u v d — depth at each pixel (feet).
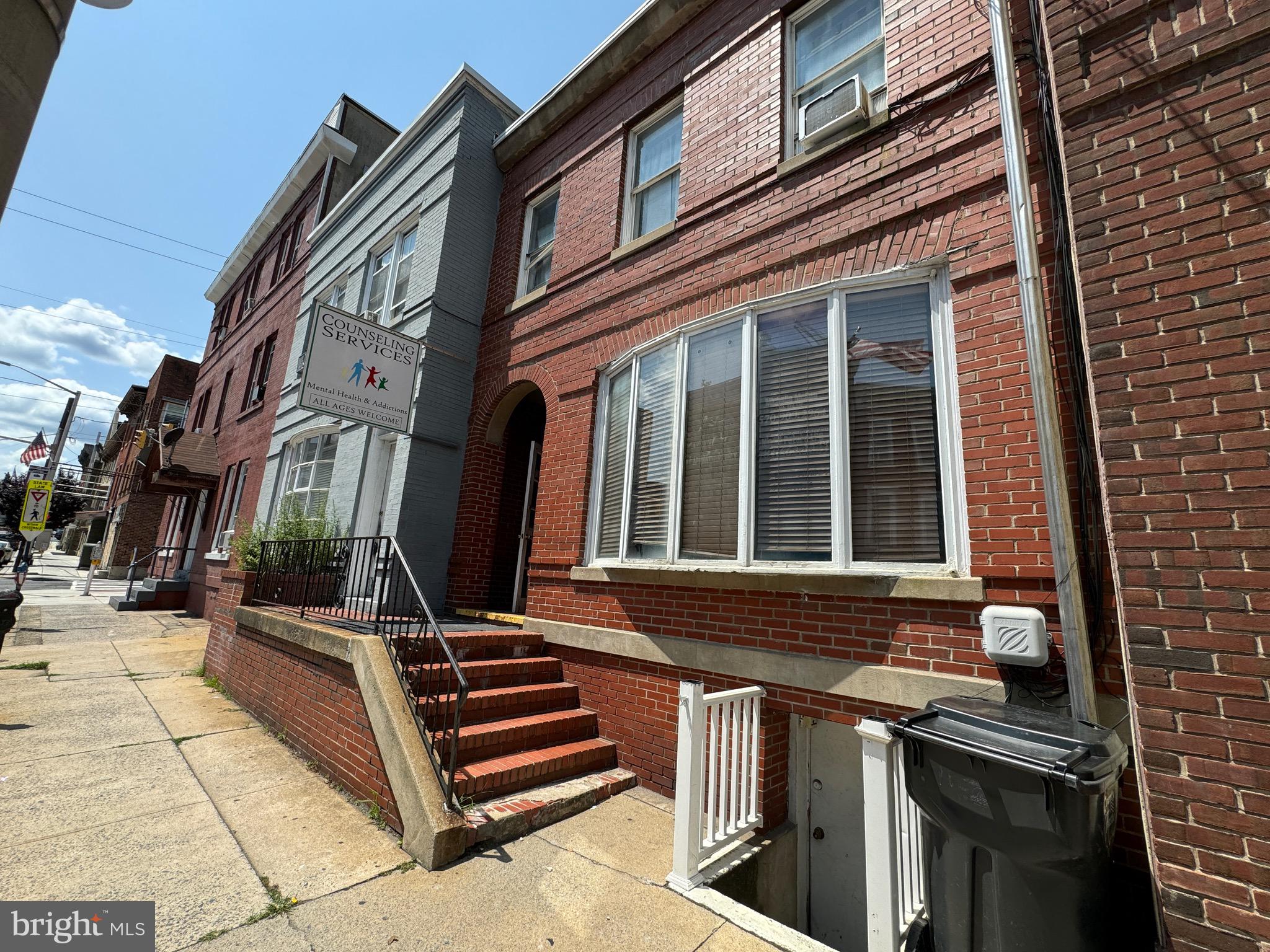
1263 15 8.21
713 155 19.33
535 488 27.58
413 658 15.85
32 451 91.04
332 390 21.77
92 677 24.08
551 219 27.14
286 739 17.47
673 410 18.04
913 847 10.41
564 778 14.99
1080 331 10.80
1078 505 10.64
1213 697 7.20
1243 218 7.97
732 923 9.78
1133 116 9.07
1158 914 7.35
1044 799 6.89
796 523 14.55
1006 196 12.66
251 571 23.70
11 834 11.31
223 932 8.91
